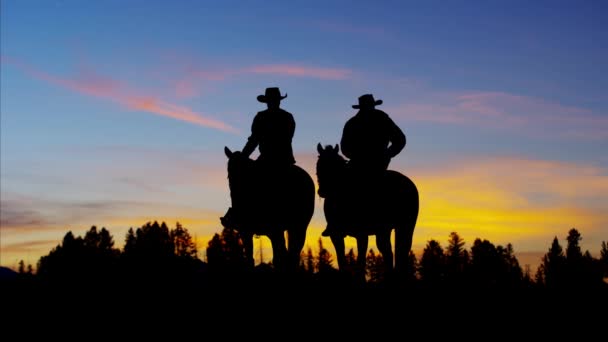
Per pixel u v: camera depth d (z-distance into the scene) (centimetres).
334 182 1422
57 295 1773
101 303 1669
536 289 1697
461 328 1320
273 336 1317
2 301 1703
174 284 1748
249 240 1515
